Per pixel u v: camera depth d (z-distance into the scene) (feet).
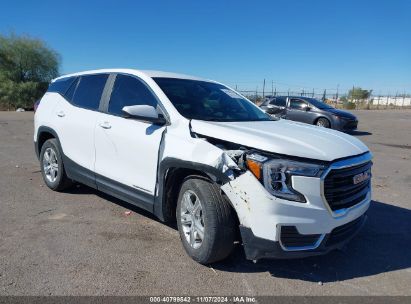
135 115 12.99
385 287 11.66
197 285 11.25
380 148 40.93
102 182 16.25
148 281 11.35
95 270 11.85
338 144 12.20
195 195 12.31
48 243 13.64
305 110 55.62
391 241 15.10
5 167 25.54
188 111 13.87
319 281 11.83
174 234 14.80
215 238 11.60
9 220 15.71
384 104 180.34
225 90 16.98
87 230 14.94
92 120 16.69
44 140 20.83
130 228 15.26
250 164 10.97
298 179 10.73
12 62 128.67
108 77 17.10
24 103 124.16
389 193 22.06
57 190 19.76
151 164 13.75
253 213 10.91
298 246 11.04
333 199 11.35
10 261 12.21
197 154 11.99
